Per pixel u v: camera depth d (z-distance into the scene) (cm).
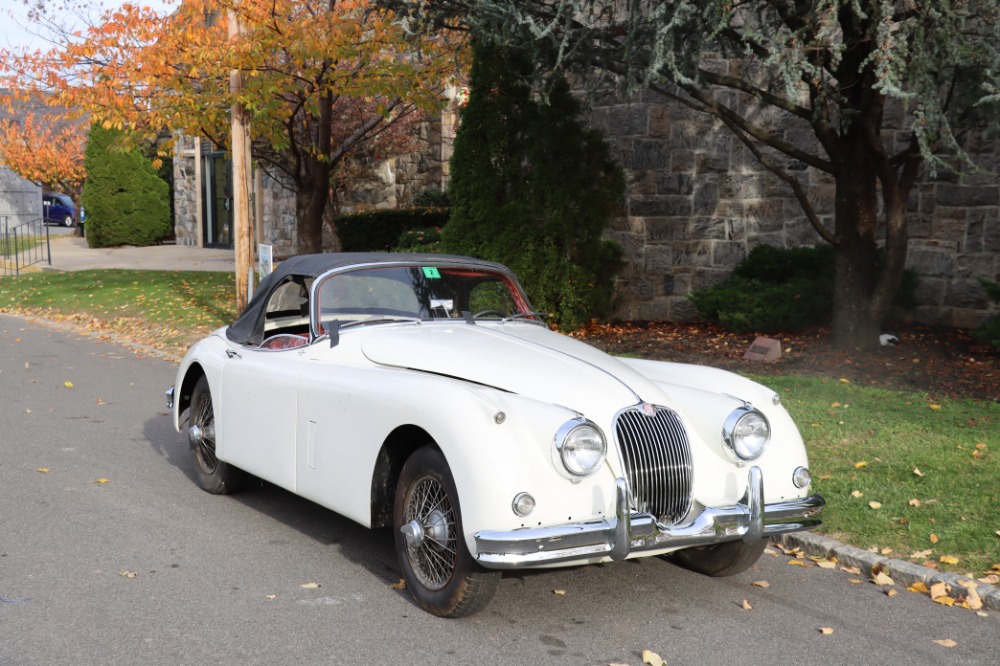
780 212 1411
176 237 3362
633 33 893
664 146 1465
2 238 3447
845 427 788
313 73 1409
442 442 420
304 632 423
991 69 788
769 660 405
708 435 464
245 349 613
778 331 1298
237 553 531
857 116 1023
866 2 870
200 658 393
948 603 475
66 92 1425
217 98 1366
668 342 1259
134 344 1433
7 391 1038
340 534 571
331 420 498
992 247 1280
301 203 1633
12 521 579
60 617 433
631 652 410
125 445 796
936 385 964
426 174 2512
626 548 408
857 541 550
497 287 601
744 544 491
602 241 1409
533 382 461
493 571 423
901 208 1093
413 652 404
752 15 876
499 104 1355
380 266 577
